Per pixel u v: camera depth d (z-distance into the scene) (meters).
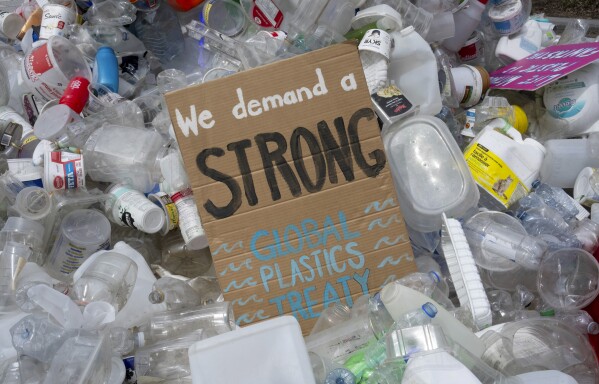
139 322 1.66
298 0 2.04
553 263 1.74
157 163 1.87
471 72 2.18
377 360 1.46
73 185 1.79
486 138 1.91
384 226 1.63
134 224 1.76
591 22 2.49
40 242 1.76
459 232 1.62
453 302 1.79
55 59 1.99
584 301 1.72
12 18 2.31
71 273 1.77
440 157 1.73
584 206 2.00
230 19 2.21
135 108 1.98
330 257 1.63
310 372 1.31
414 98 1.93
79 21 2.26
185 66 2.24
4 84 2.16
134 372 1.56
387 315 1.55
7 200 1.89
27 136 2.02
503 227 1.79
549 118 2.17
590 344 1.67
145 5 2.17
